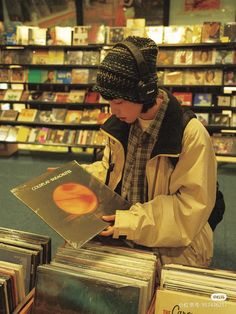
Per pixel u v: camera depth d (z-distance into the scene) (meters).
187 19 4.91
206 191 1.02
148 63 0.85
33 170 4.18
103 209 1.04
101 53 4.32
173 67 4.21
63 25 5.28
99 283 0.81
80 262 0.91
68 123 4.54
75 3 5.12
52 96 4.64
